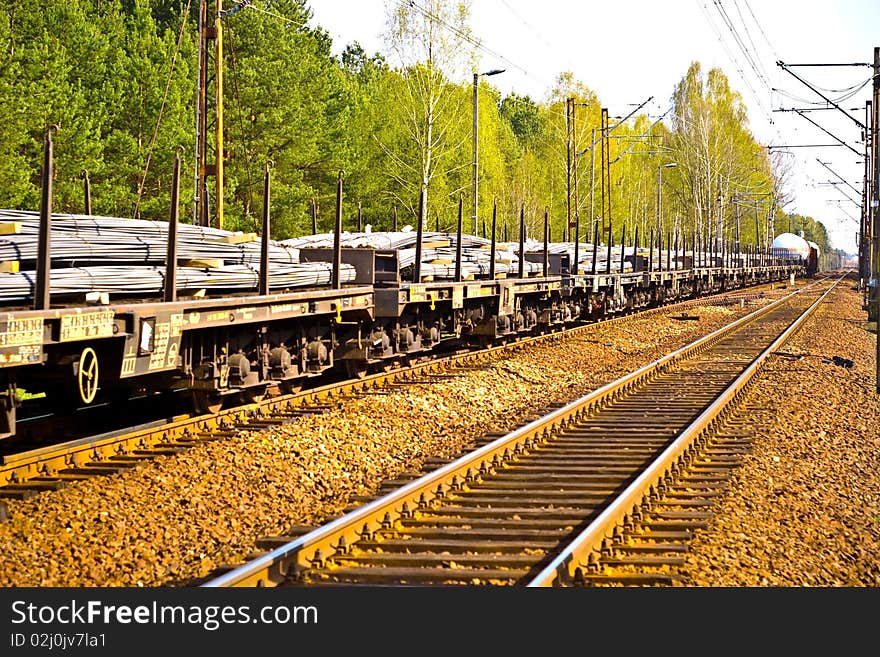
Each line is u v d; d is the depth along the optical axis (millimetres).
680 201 103438
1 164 33125
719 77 97312
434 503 10031
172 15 60438
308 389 16297
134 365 10602
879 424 16297
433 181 51844
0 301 9641
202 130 22594
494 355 23375
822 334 33125
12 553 7992
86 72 41344
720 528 9336
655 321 38688
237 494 10242
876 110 25625
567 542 8656
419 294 18234
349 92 67688
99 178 39688
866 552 9367
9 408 9555
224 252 14234
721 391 18641
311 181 55156
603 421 15328
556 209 76312
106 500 9430
